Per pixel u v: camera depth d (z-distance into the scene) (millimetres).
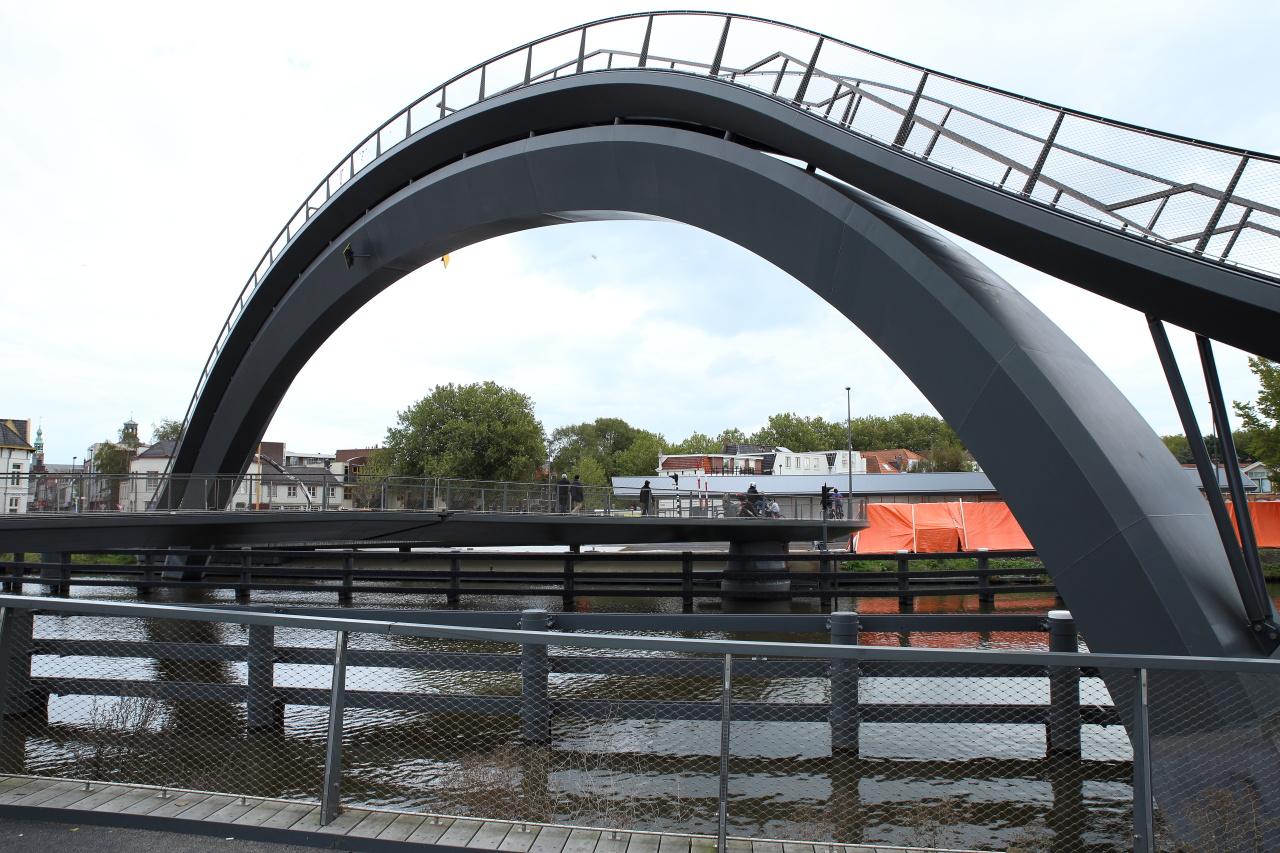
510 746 7871
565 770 7168
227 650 8578
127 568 23312
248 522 18375
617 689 11203
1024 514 9727
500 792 6520
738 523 23547
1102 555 8922
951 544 28531
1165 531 8594
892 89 11938
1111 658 4012
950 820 6574
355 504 19766
